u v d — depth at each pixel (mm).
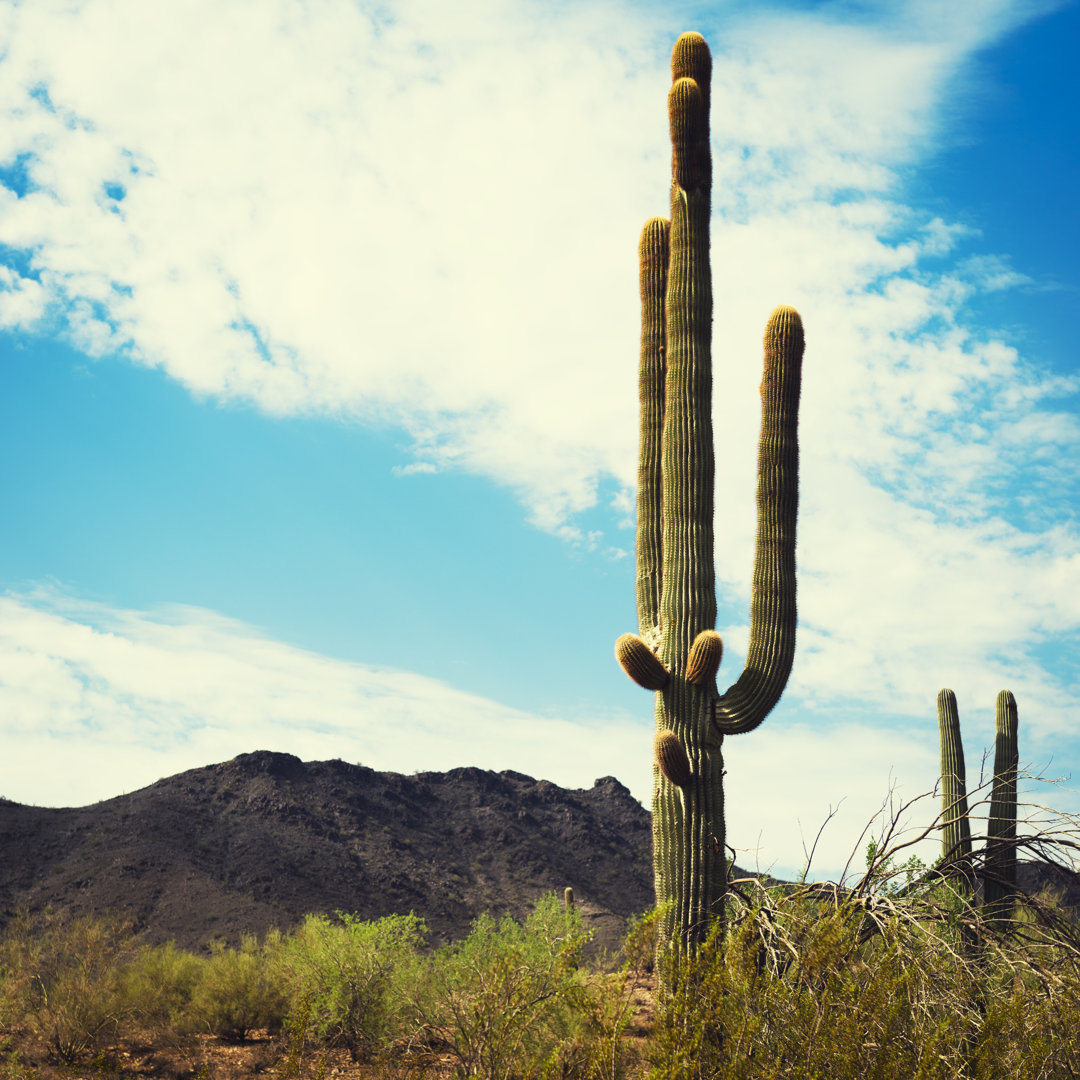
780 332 11039
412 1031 10625
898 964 6605
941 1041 5633
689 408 10898
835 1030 5500
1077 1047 5871
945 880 9016
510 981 8211
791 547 10523
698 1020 5879
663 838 9664
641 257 12164
